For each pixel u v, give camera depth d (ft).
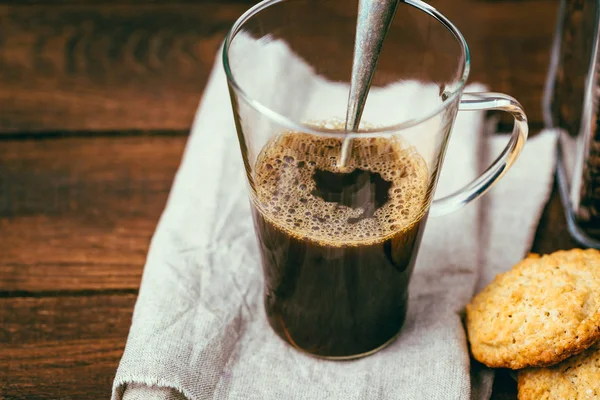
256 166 1.29
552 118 1.76
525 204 1.65
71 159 1.76
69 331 1.49
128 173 1.73
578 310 1.33
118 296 1.54
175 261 1.52
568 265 1.41
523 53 1.91
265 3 1.34
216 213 1.60
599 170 1.50
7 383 1.43
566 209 1.63
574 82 1.60
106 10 2.04
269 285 1.42
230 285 1.51
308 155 1.25
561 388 1.34
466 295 1.50
